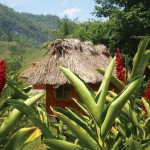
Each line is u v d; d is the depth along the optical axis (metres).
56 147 2.41
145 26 22.22
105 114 2.58
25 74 18.67
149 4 22.95
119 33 23.39
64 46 17.62
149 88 3.54
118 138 2.97
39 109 3.12
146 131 3.03
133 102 3.11
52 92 17.77
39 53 130.00
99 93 2.70
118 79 3.45
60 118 2.48
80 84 2.60
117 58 3.57
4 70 3.11
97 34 25.20
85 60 17.70
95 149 2.50
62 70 2.65
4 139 3.14
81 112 16.91
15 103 2.60
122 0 24.03
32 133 2.90
